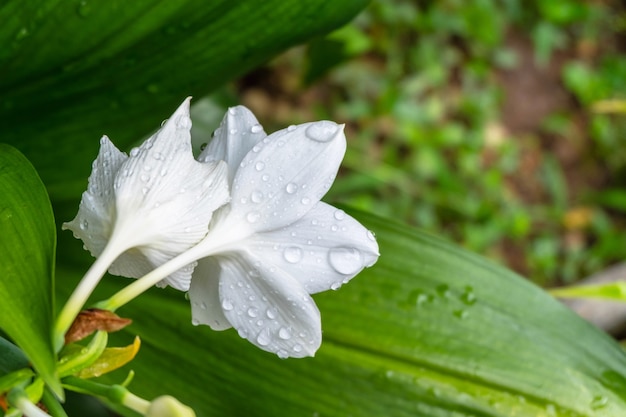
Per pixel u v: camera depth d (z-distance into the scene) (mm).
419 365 422
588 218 1204
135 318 430
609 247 1144
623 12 1427
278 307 331
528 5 1340
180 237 326
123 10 411
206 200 324
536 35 1307
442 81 1214
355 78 1138
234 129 340
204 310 345
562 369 427
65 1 407
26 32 410
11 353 327
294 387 422
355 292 432
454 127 1160
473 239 1077
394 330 427
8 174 344
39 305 303
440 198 1095
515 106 1282
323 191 330
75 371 314
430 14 1214
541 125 1276
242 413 421
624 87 1317
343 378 422
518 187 1217
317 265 329
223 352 426
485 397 420
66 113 435
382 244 441
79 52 418
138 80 429
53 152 443
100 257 316
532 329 435
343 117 1114
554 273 1139
